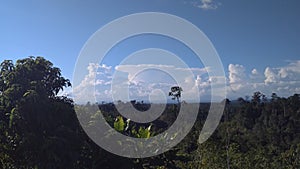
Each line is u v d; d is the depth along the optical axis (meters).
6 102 10.45
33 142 9.95
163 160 13.09
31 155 10.19
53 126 10.49
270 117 55.28
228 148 29.47
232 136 34.88
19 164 10.66
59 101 11.28
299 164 33.62
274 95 59.06
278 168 32.84
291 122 53.66
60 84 11.59
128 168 11.95
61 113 10.69
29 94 10.02
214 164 26.53
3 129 10.31
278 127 52.62
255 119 55.19
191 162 25.00
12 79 10.98
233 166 28.12
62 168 9.95
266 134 49.84
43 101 10.20
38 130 10.18
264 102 58.84
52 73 11.55
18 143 10.22
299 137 48.78
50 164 9.79
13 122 9.83
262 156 32.00
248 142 41.62
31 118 10.04
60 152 9.92
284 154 35.53
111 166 11.77
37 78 11.24
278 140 49.38
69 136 10.43
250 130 52.22
